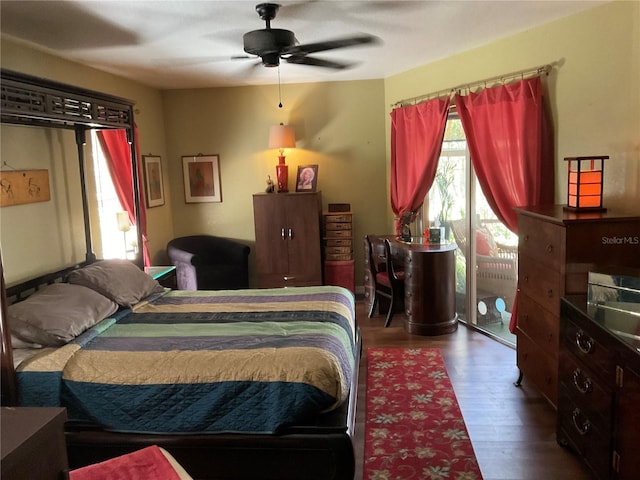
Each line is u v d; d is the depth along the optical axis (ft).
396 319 16.78
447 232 16.75
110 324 9.80
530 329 10.70
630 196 10.07
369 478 8.38
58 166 11.94
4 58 10.88
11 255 10.36
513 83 12.68
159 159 19.01
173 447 7.74
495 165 13.37
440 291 15.03
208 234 20.17
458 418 10.20
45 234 11.44
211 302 11.52
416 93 17.07
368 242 16.88
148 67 14.74
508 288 14.38
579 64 11.09
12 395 7.79
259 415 7.63
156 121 18.94
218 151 19.81
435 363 12.97
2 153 10.16
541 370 10.18
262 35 9.61
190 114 19.62
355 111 19.40
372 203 19.88
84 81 14.01
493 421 10.05
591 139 10.96
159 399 7.73
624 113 10.12
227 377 7.71
